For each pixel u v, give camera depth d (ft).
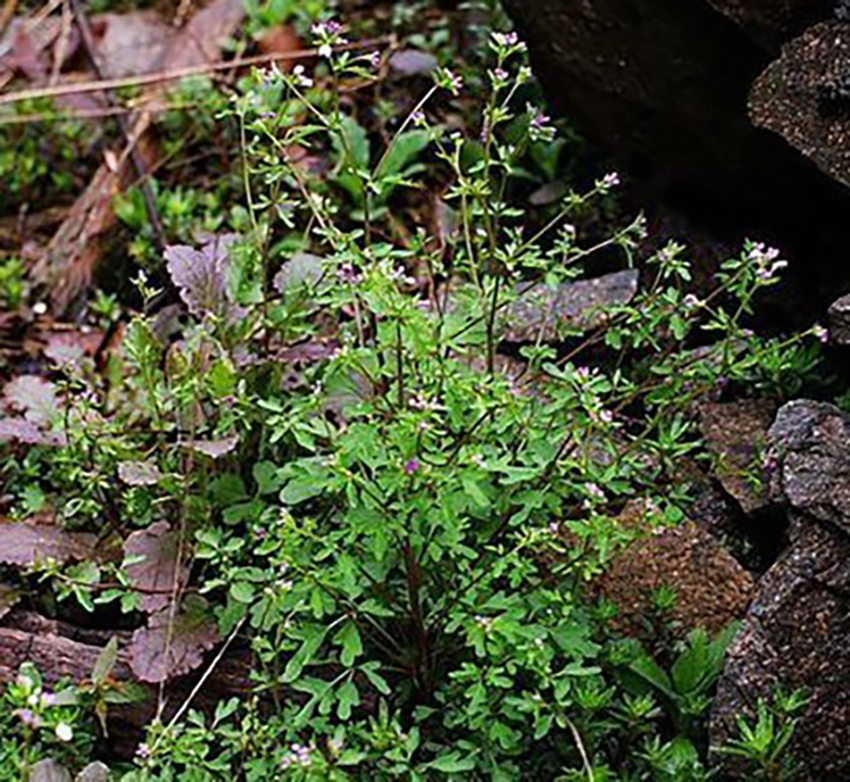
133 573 15.47
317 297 15.56
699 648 14.56
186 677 15.23
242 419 15.98
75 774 14.96
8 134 25.12
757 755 13.39
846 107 15.60
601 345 17.85
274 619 14.23
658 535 15.40
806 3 16.26
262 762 13.80
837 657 14.14
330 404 16.47
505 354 18.06
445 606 14.26
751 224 18.34
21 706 13.17
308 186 21.50
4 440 18.34
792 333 17.79
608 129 19.45
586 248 20.39
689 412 16.51
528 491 14.16
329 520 15.21
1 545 16.01
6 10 27.58
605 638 14.88
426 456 13.38
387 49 24.07
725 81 17.63
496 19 22.74
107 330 20.98
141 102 24.22
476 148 21.15
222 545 15.87
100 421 16.79
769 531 15.61
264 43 24.76
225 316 17.21
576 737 13.44
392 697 14.78
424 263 20.30
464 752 14.10
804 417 15.07
